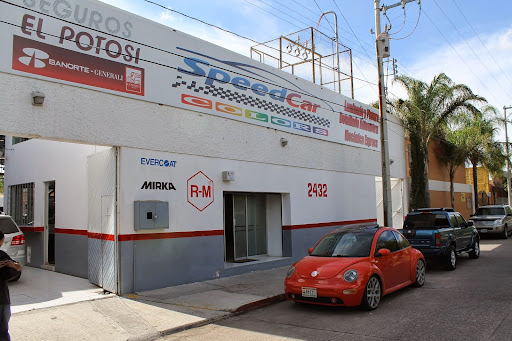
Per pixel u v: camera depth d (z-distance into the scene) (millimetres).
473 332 6109
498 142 28734
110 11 9125
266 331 6656
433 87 23469
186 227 10266
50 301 8180
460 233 13359
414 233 12289
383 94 15406
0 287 4859
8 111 7520
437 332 6184
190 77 10742
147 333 6523
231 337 6410
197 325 7082
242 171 12070
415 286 9727
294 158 14188
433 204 25531
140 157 9438
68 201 11117
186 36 10727
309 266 8055
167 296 8828
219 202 11234
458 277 10938
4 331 4863
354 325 6758
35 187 12672
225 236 12711
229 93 11844
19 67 7699
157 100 9883
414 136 22578
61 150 11539
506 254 15461
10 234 9891
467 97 23250
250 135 12445
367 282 7574
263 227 14273
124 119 9203
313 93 15445
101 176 9602
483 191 40500
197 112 10844
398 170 22047
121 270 8844
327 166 15875
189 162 10523
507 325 6383
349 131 17531
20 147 13727
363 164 18328
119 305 8023
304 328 6723
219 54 11633
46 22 8109
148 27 9852
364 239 8648
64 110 8250
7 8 7633
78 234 10656
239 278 10992
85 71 8609
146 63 9742
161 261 9633
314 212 14914
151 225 9273
